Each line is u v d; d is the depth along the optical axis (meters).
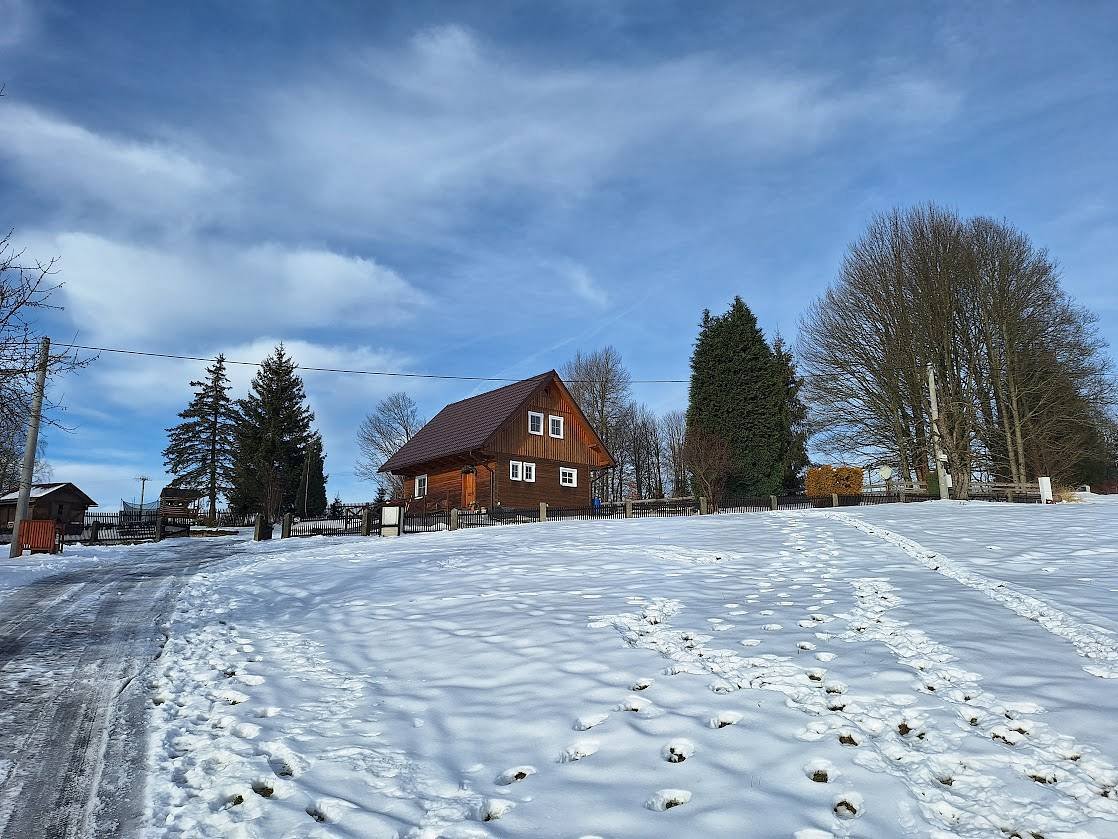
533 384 41.44
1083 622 8.39
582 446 43.72
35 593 14.00
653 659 7.97
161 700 7.71
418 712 7.00
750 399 48.56
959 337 41.00
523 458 40.31
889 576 11.77
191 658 9.24
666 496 73.88
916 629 8.46
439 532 25.47
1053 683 6.64
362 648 9.34
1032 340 39.66
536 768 5.70
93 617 11.78
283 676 8.38
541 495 40.88
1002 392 39.84
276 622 11.20
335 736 6.53
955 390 40.34
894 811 4.76
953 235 40.91
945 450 38.19
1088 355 39.31
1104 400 39.94
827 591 10.89
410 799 5.34
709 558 14.90
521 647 8.75
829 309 44.22
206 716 7.20
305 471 57.03
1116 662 7.12
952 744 5.64
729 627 9.10
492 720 6.66
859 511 25.42
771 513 26.28
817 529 19.03
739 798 5.00
